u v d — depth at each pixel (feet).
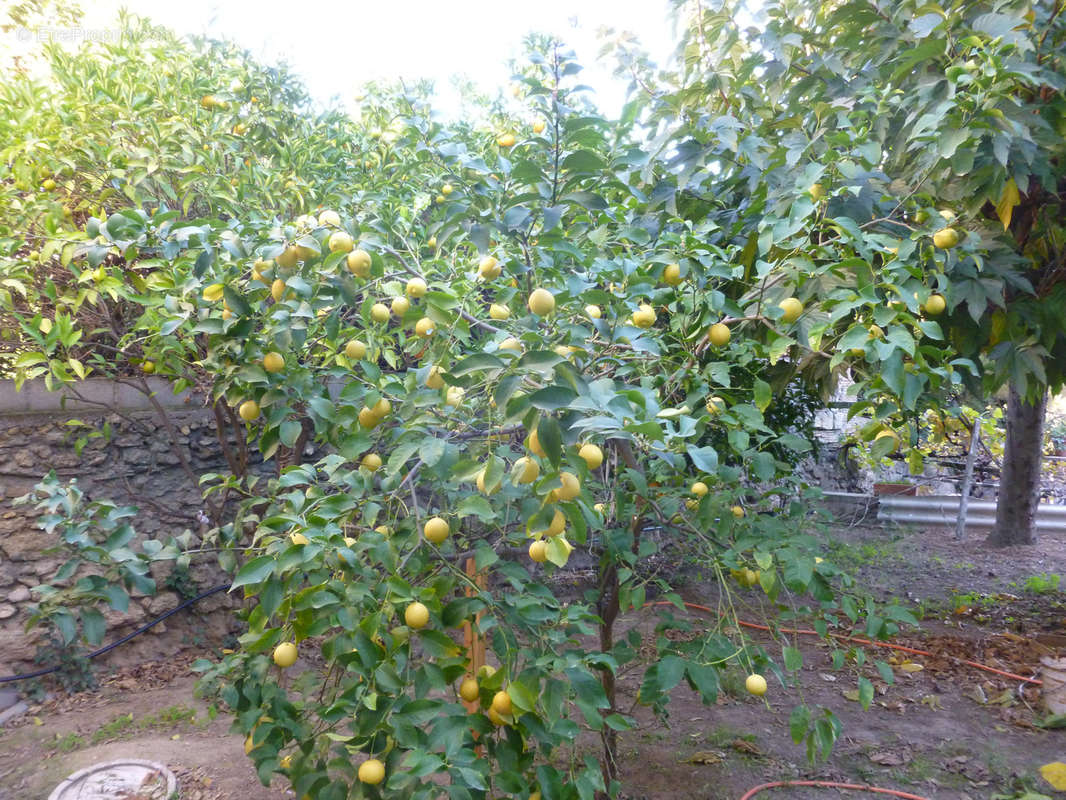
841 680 18.24
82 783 13.09
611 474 11.77
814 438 27.37
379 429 9.38
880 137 12.77
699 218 14.24
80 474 18.51
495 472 6.20
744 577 10.94
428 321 7.92
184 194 16.33
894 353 7.79
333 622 7.38
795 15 14.90
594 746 14.35
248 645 7.97
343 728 11.70
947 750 14.60
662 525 11.52
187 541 10.12
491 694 7.66
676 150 13.06
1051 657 17.26
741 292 14.49
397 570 7.86
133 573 9.13
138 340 14.60
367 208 14.97
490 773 7.46
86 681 17.40
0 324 16.42
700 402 10.26
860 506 35.29
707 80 14.25
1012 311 15.10
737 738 15.14
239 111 18.21
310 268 8.54
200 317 10.03
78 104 16.17
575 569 20.83
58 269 15.85
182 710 16.25
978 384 15.06
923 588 25.54
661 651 9.87
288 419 10.36
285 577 8.27
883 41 14.49
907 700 17.02
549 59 8.46
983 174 12.52
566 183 8.71
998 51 10.19
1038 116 11.87
